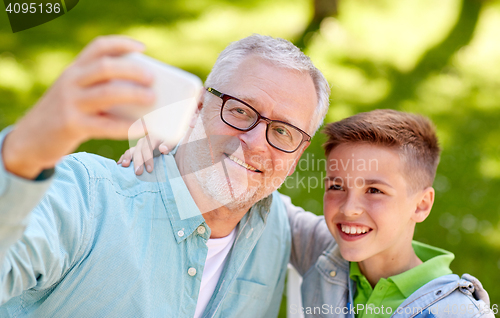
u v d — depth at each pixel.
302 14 5.94
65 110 0.62
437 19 5.95
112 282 1.15
